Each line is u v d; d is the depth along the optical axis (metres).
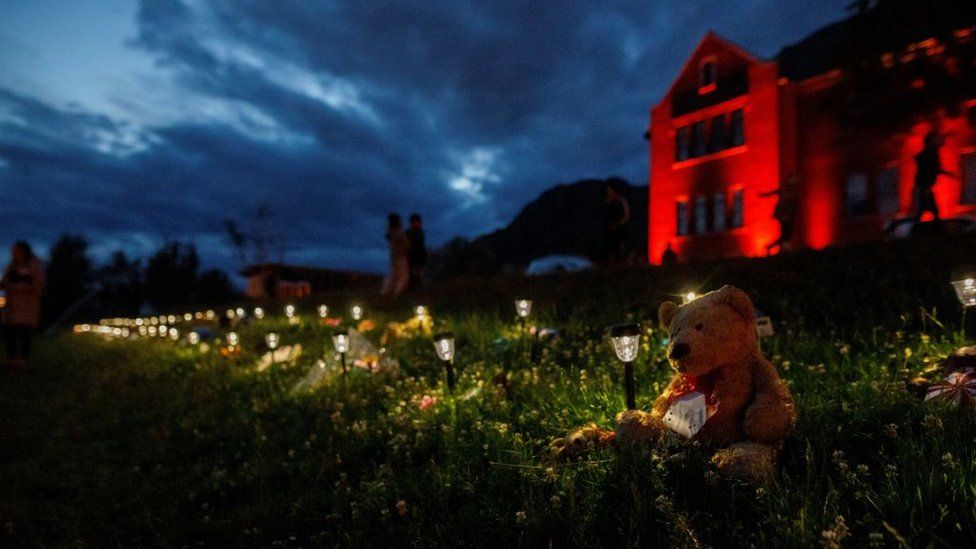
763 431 2.75
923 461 2.53
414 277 16.22
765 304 7.23
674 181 26.50
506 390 4.90
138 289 53.16
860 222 20.75
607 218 14.59
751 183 23.41
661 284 9.61
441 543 2.82
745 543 2.32
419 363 6.64
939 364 3.91
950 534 2.18
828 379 4.11
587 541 2.55
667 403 3.29
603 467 3.07
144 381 9.59
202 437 5.78
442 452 4.00
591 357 5.38
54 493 4.80
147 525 3.96
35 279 11.91
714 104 25.11
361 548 3.05
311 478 4.20
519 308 7.52
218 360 9.97
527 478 3.22
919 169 13.34
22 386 9.84
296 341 10.56
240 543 3.54
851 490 2.57
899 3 12.07
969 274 6.64
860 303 6.58
